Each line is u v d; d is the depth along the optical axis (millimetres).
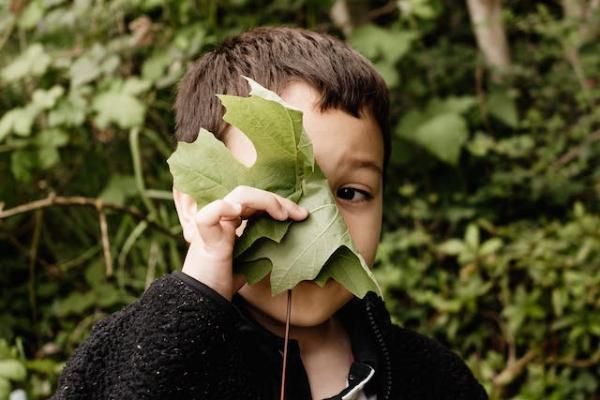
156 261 1934
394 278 2092
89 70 1888
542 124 2641
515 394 2072
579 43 2955
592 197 2523
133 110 1825
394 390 1000
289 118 669
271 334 837
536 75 2910
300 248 699
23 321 1938
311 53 935
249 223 710
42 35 2158
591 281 1990
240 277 769
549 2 3777
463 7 3336
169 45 2072
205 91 950
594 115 2646
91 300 1936
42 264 2014
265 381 831
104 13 2143
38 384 1570
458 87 2662
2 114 2053
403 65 2529
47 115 1987
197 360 732
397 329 1048
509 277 2170
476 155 2463
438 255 2234
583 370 2037
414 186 2363
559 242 2119
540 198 2482
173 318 731
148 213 2043
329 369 912
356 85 874
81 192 2094
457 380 1055
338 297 824
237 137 861
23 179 1874
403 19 2469
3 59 2199
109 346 838
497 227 2467
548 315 2078
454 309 2053
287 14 2396
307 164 702
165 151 1951
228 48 994
